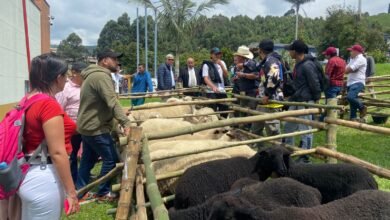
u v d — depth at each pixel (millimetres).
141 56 48781
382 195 3326
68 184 3066
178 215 3619
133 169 3664
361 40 40375
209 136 6523
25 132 2994
